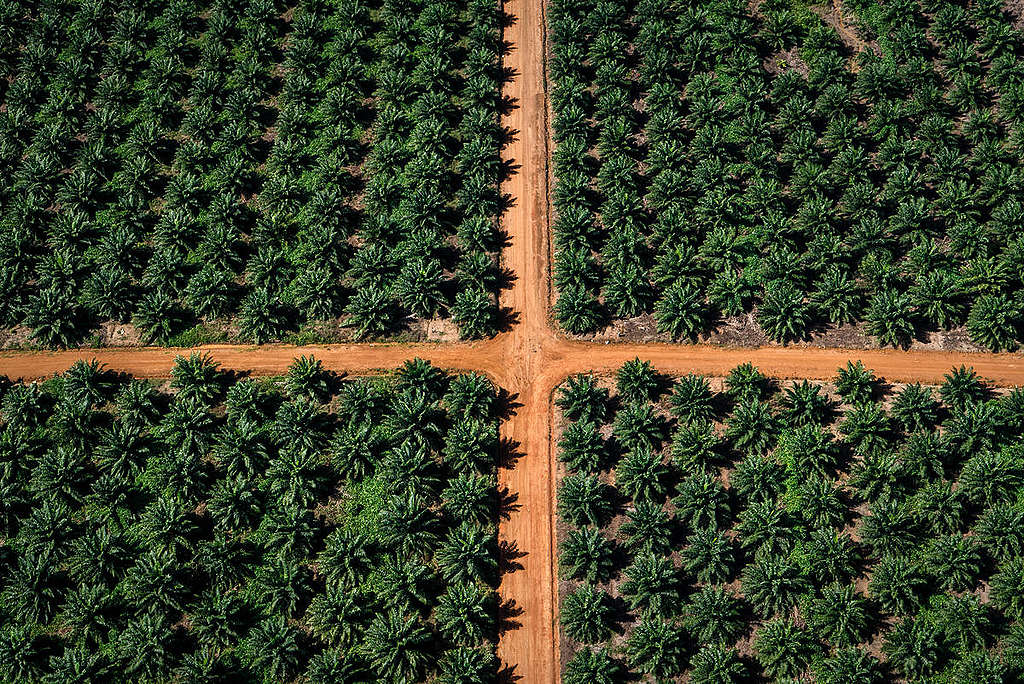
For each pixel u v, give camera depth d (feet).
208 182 186.39
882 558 134.41
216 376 158.30
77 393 154.30
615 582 135.85
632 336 165.78
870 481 140.56
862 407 148.46
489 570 138.21
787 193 181.27
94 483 142.61
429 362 159.74
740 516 140.05
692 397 149.89
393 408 152.05
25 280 171.94
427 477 143.23
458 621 129.49
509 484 147.74
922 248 168.25
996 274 162.61
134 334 167.12
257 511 141.79
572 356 163.73
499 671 130.62
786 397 151.94
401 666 126.62
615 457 147.95
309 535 137.80
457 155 189.16
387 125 191.01
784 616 130.52
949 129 186.39
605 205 179.32
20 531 141.49
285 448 147.95
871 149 187.62
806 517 138.10
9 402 153.17
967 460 143.84
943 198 175.22
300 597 133.69
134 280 173.58
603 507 140.15
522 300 171.94
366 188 182.80
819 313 164.45
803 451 143.74
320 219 177.68
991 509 136.67
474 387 152.76
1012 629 128.16
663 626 127.65
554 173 187.73
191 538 140.56
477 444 146.10
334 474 146.82
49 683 124.06
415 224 177.58
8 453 145.59
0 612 133.49
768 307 163.22
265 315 165.48
